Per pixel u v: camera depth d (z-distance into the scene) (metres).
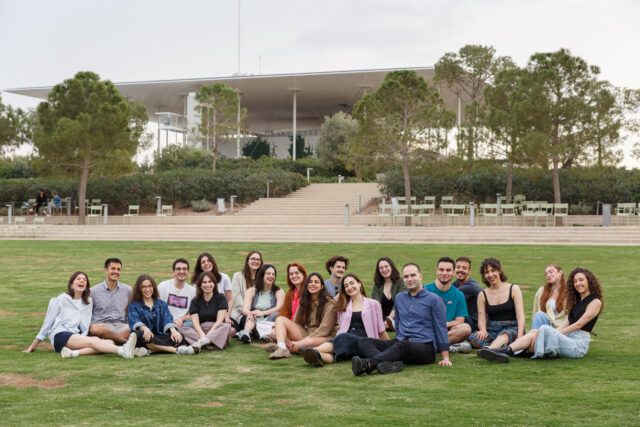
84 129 33.34
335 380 6.73
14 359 7.73
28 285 14.34
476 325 8.38
